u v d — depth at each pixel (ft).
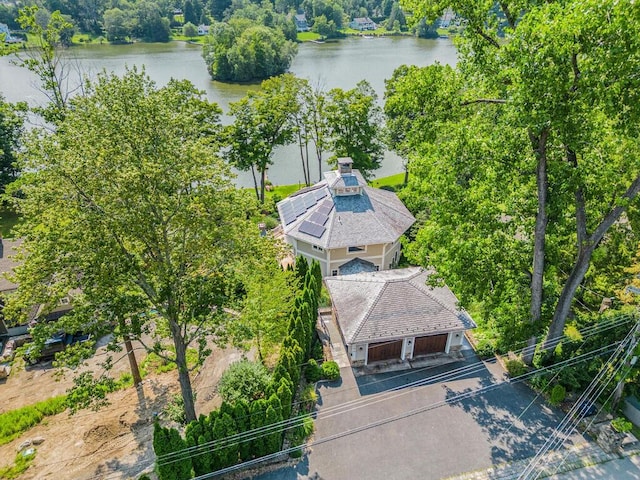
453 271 83.20
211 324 77.82
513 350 93.20
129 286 73.67
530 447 74.18
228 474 70.95
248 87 318.86
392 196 143.33
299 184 197.06
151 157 65.51
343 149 167.73
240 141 164.35
